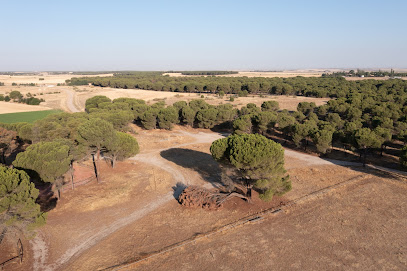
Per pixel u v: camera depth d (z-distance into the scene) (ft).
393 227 90.22
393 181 129.90
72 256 77.51
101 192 120.37
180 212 102.73
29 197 72.74
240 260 74.28
